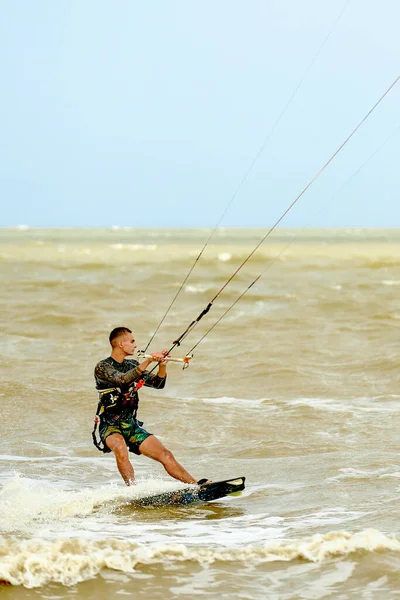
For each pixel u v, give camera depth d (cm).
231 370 5369
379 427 3738
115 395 2728
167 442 3566
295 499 2611
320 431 3697
